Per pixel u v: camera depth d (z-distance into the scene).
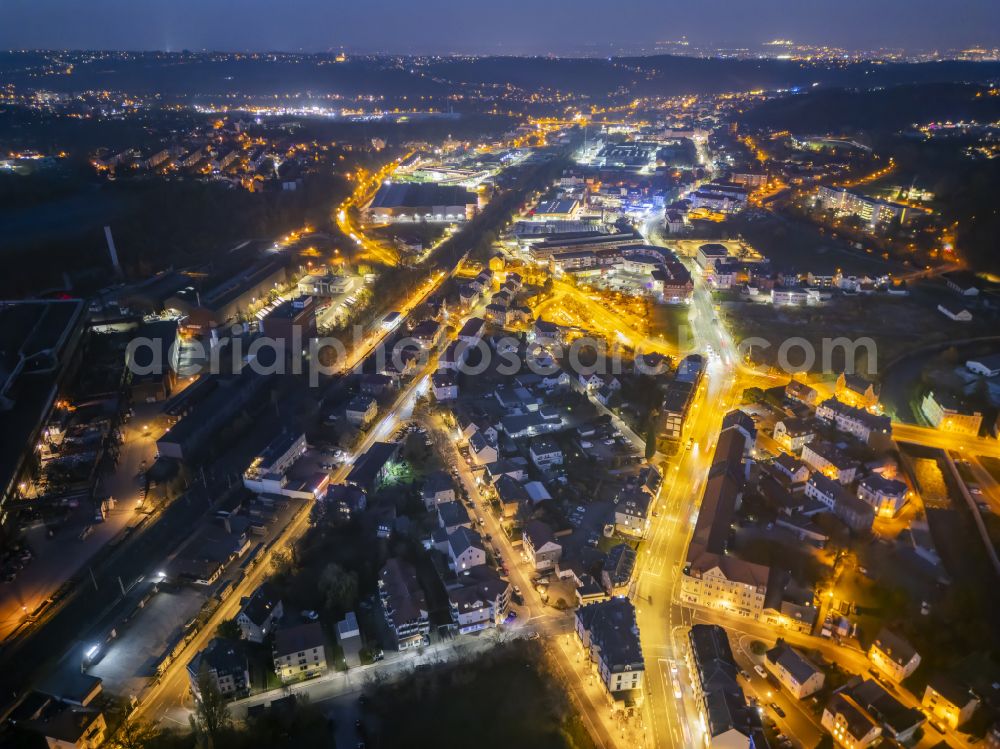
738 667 180.88
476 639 192.38
